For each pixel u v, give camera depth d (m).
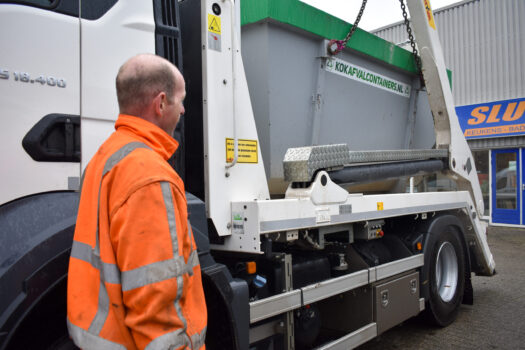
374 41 4.15
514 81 12.76
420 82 4.96
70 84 1.79
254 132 2.59
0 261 1.46
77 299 1.26
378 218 3.40
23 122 1.65
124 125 1.36
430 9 4.73
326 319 3.53
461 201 4.68
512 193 12.66
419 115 5.17
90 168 1.38
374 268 3.30
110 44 1.93
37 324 1.67
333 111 3.74
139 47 2.04
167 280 1.16
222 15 2.43
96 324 1.21
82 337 1.21
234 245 2.39
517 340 3.93
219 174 2.35
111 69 1.93
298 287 2.92
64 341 1.68
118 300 1.18
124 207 1.18
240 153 2.49
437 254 4.22
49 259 1.55
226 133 2.41
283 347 2.61
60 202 1.70
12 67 1.63
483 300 5.32
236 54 2.50
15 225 1.55
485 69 13.37
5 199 1.59
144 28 2.06
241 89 2.52
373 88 4.31
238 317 2.15
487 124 12.79
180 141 2.27
